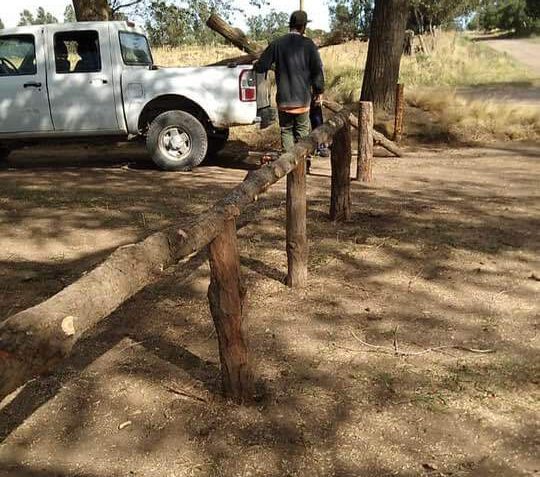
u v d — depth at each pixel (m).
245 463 2.55
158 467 2.55
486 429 2.72
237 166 9.12
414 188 7.25
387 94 11.53
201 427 2.79
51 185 7.72
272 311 3.92
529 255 4.84
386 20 11.23
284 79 7.40
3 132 8.51
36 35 8.29
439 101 12.02
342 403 2.94
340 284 4.33
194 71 8.34
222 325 2.83
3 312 4.04
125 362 3.38
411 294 4.16
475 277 4.43
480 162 9.10
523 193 6.92
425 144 10.94
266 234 5.47
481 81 22.31
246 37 11.19
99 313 1.84
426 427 2.75
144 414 2.91
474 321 3.75
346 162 5.60
